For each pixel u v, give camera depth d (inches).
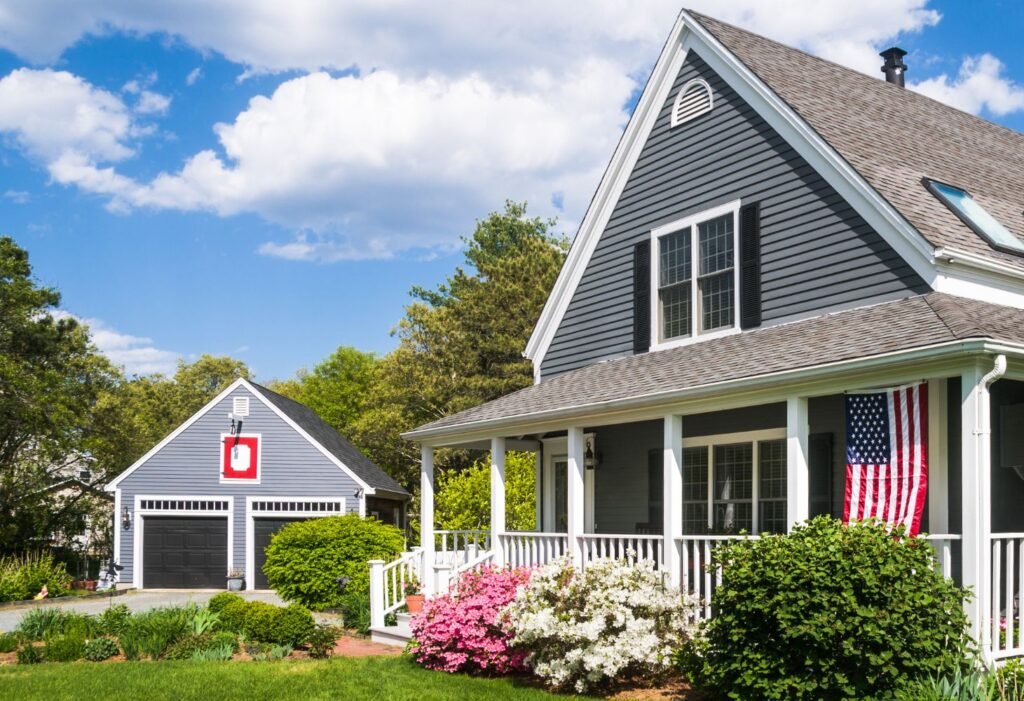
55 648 560.4
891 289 488.1
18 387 1341.0
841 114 587.2
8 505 1375.5
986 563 356.5
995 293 485.1
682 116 639.8
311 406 2596.0
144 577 1336.1
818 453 516.1
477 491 1210.0
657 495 621.0
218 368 2832.2
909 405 395.2
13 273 1428.4
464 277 2089.1
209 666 517.7
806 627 328.8
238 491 1349.7
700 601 453.1
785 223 553.6
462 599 503.5
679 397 474.0
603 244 698.8
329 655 567.2
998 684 326.3
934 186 531.8
